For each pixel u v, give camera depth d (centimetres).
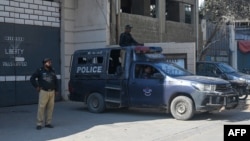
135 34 2158
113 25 1989
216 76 1947
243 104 1700
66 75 1972
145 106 1400
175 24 2531
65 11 1981
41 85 1175
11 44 1739
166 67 1396
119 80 1451
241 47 3394
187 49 1789
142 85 1398
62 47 1959
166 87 1347
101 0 1939
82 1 2005
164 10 2412
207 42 2725
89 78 1533
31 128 1184
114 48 1491
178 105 1322
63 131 1130
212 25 3030
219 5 2556
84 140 1011
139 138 1035
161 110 1491
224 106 1305
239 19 2550
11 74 1739
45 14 1886
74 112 1531
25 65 1794
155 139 1023
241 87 1783
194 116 1404
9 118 1387
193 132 1112
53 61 1920
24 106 1742
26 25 1802
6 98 1722
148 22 2272
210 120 1316
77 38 2017
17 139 1025
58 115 1449
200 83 1292
